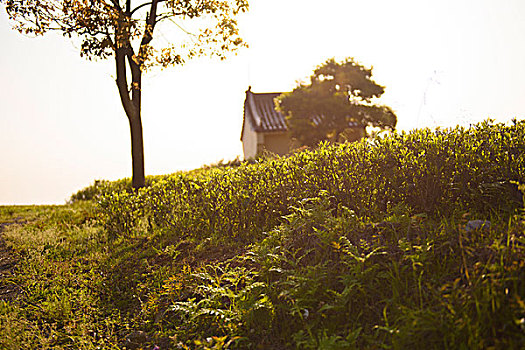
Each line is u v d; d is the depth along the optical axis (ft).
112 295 21.06
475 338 9.96
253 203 25.04
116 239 33.14
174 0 53.78
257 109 116.37
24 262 28.12
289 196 23.73
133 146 58.23
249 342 13.56
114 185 70.59
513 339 9.66
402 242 14.20
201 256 23.09
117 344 15.81
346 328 12.64
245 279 17.11
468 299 10.94
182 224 30.12
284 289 15.24
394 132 21.71
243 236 24.38
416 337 10.75
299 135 96.48
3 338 16.22
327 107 95.14
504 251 12.04
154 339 15.66
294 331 13.34
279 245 18.37
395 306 12.49
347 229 17.21
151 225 33.71
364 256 14.94
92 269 25.80
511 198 17.33
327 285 14.61
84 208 54.75
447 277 12.84
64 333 17.13
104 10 50.16
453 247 14.06
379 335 11.90
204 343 13.15
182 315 16.11
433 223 16.37
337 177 21.86
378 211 20.12
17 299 21.56
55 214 52.44
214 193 28.09
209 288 16.25
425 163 18.84
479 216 16.93
